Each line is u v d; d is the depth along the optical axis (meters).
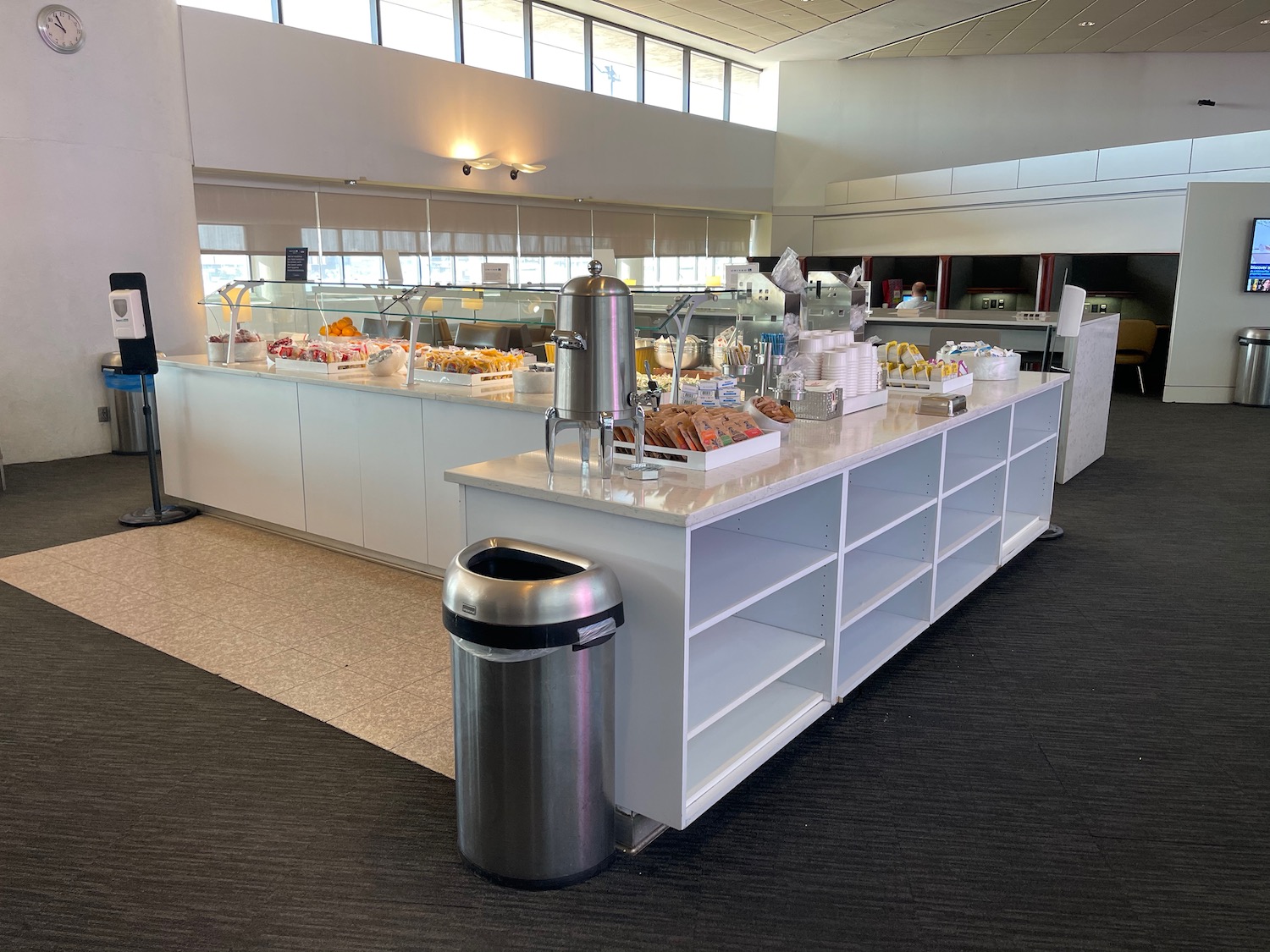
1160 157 9.66
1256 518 5.02
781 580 2.41
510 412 3.59
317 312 5.11
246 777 2.45
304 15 8.53
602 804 2.02
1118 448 6.99
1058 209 10.58
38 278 6.50
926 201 11.93
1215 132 11.60
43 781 2.43
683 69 12.82
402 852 2.12
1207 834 2.18
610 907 1.94
